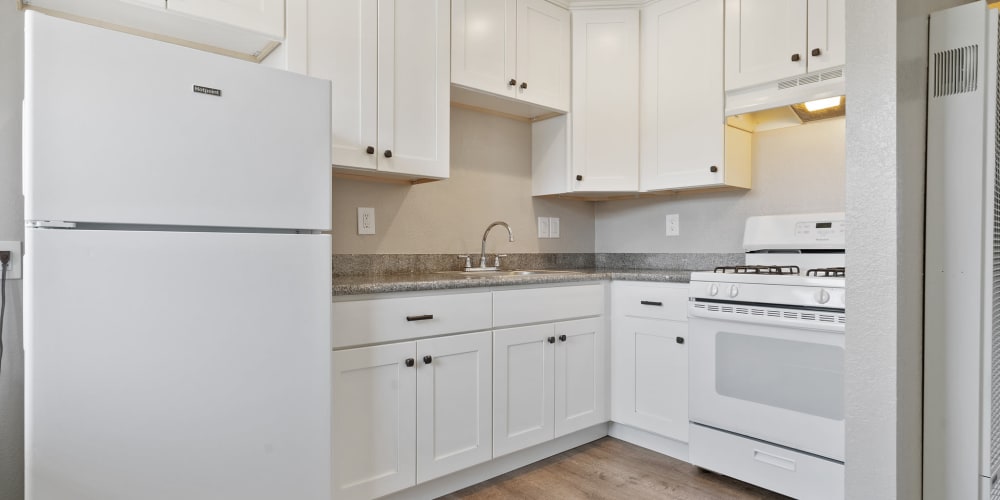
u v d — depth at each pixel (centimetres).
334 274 220
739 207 266
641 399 239
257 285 136
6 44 145
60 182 110
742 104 237
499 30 241
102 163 115
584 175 272
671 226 292
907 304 110
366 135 192
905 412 109
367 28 193
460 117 263
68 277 111
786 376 185
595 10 273
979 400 112
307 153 146
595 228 327
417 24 209
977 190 113
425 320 186
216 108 130
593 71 272
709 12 246
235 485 133
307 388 145
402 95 204
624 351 246
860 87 110
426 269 250
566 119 275
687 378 221
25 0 145
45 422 109
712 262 276
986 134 113
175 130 124
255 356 136
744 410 197
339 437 164
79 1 145
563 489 204
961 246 115
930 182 119
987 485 112
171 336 123
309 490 146
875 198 108
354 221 227
